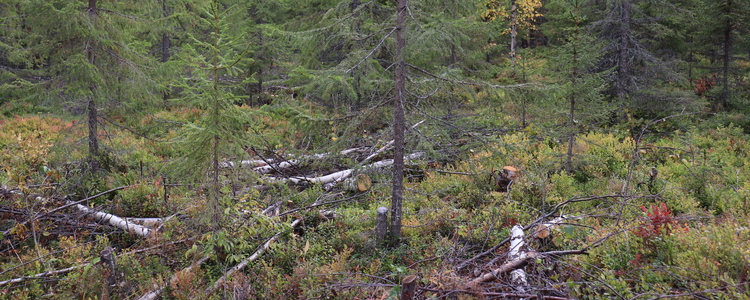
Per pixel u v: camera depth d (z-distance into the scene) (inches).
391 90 244.4
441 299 175.5
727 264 163.0
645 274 171.8
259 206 277.1
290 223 257.1
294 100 226.5
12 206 264.8
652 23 602.2
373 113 236.4
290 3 673.0
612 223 244.4
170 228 253.6
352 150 403.5
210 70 192.4
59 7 354.3
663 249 190.1
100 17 353.1
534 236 217.3
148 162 402.6
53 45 360.8
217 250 223.8
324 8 544.1
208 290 188.1
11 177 278.4
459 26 207.3
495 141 248.5
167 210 296.8
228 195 222.1
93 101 362.0
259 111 211.2
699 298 152.9
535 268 189.9
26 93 352.8
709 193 298.0
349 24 228.8
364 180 339.9
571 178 341.4
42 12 344.2
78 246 227.5
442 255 214.1
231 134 200.8
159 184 322.0
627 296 158.1
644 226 202.1
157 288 191.2
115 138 419.2
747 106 616.1
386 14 341.4
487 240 234.5
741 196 280.7
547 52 854.5
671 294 155.6
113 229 271.7
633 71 650.8
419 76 245.1
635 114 588.4
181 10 409.1
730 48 645.9
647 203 282.7
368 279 195.5
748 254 160.7
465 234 236.4
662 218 207.2
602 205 288.7
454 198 319.6
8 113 633.6
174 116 598.5
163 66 373.7
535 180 316.5
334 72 211.8
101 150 378.6
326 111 247.9
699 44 690.2
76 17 333.7
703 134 515.5
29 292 191.5
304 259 216.2
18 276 203.3
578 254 201.8
